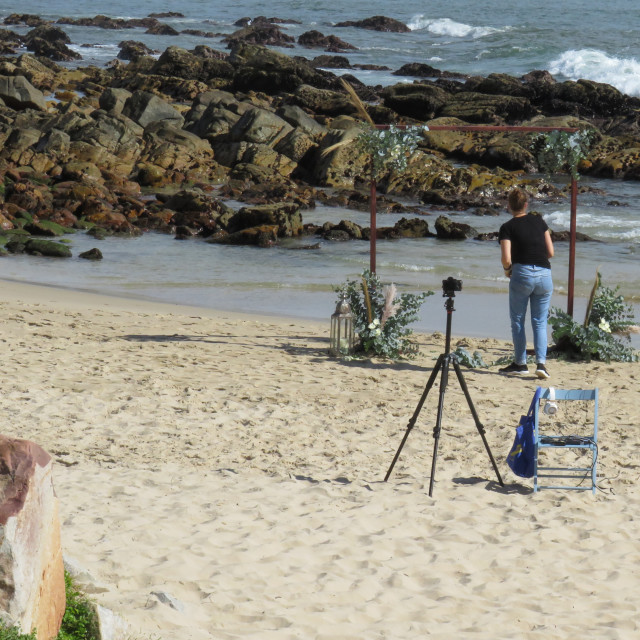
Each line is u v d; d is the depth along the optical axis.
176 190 41.66
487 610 6.89
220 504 8.73
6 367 13.90
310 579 7.28
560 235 32.78
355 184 44.62
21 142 43.25
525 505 8.98
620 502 9.07
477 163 49.34
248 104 52.78
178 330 17.94
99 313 19.77
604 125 57.19
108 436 10.88
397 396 13.07
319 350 16.38
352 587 7.17
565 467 10.03
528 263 14.12
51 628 5.48
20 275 26.20
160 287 25.14
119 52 90.38
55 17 116.38
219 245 32.19
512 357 15.30
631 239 33.34
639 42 87.38
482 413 12.20
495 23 103.69
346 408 12.38
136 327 18.09
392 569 7.54
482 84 62.69
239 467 9.94
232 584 7.09
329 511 8.69
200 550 7.64
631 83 72.56
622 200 41.62
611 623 6.72
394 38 100.25
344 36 101.62
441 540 8.12
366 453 10.52
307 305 23.11
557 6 114.81
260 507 8.69
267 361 15.23
